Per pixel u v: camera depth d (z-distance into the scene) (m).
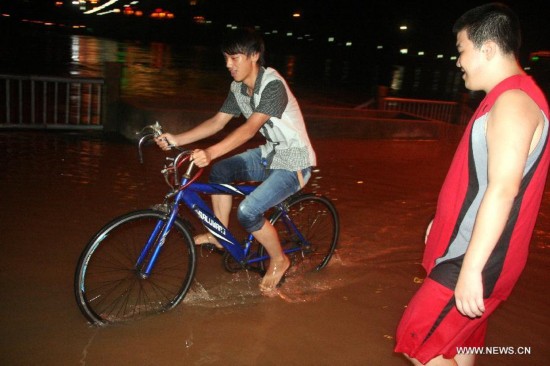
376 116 11.33
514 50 1.94
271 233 3.37
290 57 34.03
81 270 2.89
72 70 16.58
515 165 1.76
